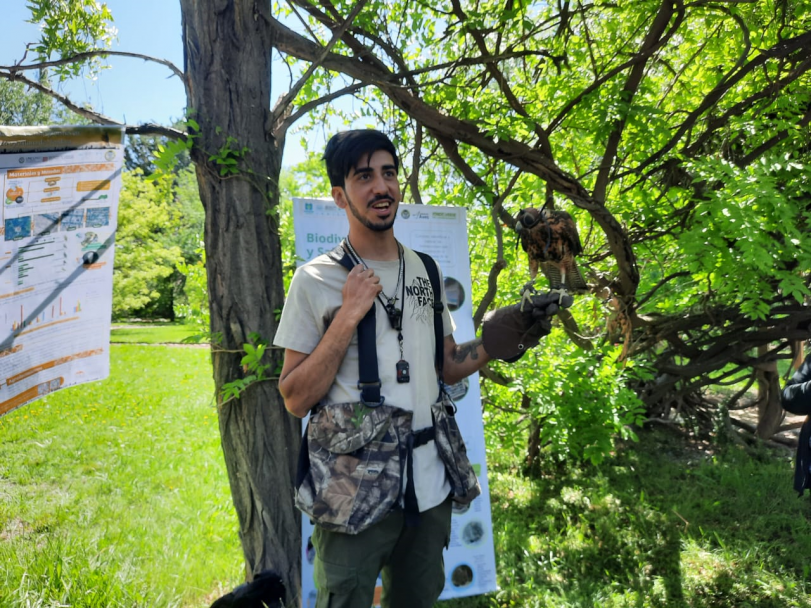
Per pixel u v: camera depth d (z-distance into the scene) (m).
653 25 3.85
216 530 4.04
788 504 4.71
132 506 4.62
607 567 3.72
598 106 3.84
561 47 4.37
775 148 4.45
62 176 2.51
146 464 5.71
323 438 1.59
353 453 1.57
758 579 3.52
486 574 3.01
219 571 3.49
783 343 5.64
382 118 4.32
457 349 1.88
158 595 3.11
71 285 2.59
